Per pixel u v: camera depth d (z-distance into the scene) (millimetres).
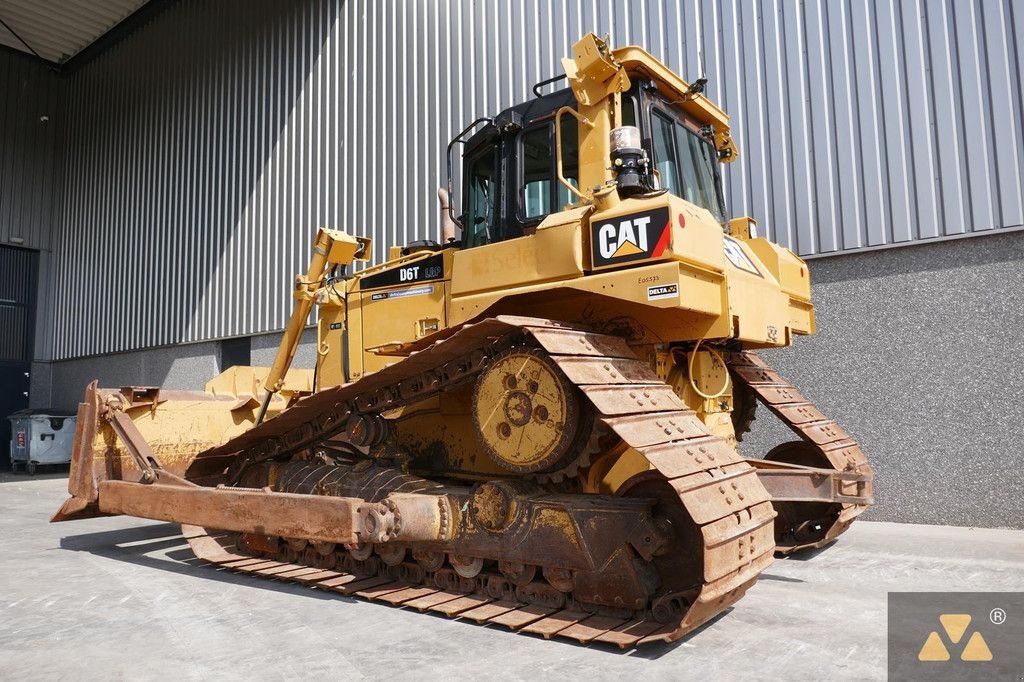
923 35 7004
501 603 3980
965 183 6727
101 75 17828
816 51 7523
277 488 5270
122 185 16656
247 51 13859
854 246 7207
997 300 6570
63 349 18094
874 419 7082
